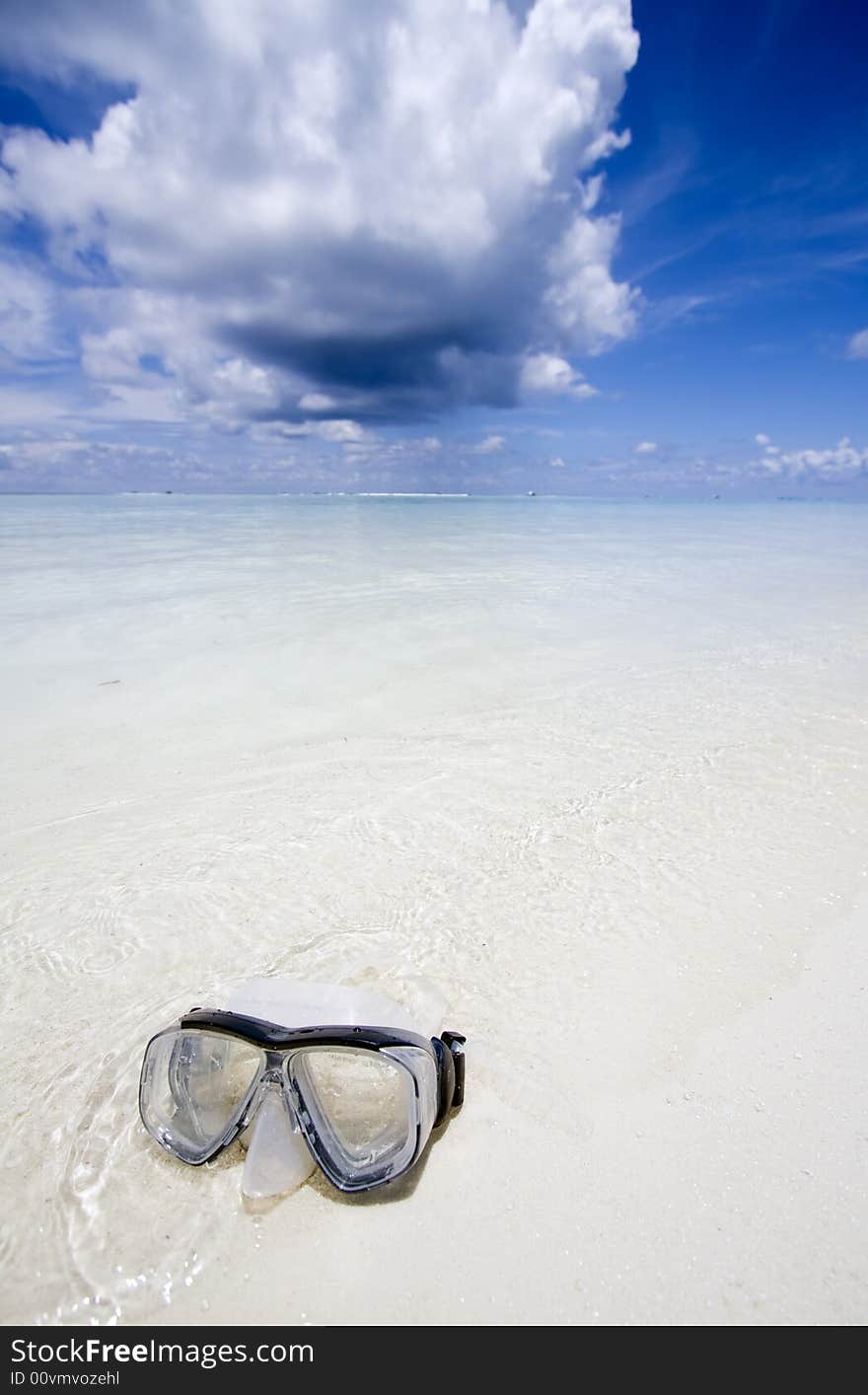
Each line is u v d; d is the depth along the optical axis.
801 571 15.91
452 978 2.85
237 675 7.34
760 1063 2.39
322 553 18.94
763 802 4.36
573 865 3.70
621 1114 2.18
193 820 4.31
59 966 2.96
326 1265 1.75
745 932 3.11
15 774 4.97
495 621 10.09
